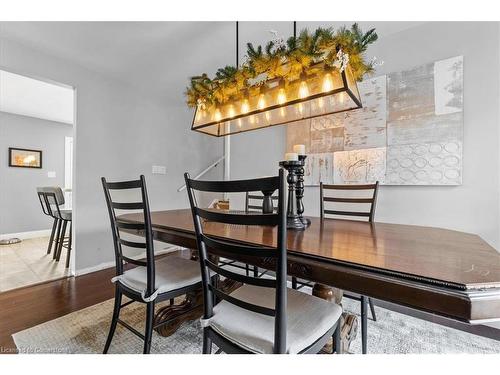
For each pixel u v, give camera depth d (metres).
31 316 1.87
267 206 1.54
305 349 0.87
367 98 2.34
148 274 1.25
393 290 0.72
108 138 3.02
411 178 2.12
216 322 0.97
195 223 1.01
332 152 2.55
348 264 0.82
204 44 2.35
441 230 1.43
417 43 2.11
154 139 3.54
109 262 3.01
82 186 2.78
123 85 3.18
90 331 1.67
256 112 1.86
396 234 1.30
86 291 2.32
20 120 4.62
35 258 3.32
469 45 1.90
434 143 2.02
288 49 1.53
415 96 2.11
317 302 1.08
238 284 2.06
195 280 1.39
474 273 0.71
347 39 1.39
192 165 4.07
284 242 0.79
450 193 1.98
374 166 2.30
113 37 2.23
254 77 1.74
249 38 2.26
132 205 1.30
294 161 1.49
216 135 2.55
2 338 1.60
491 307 0.63
